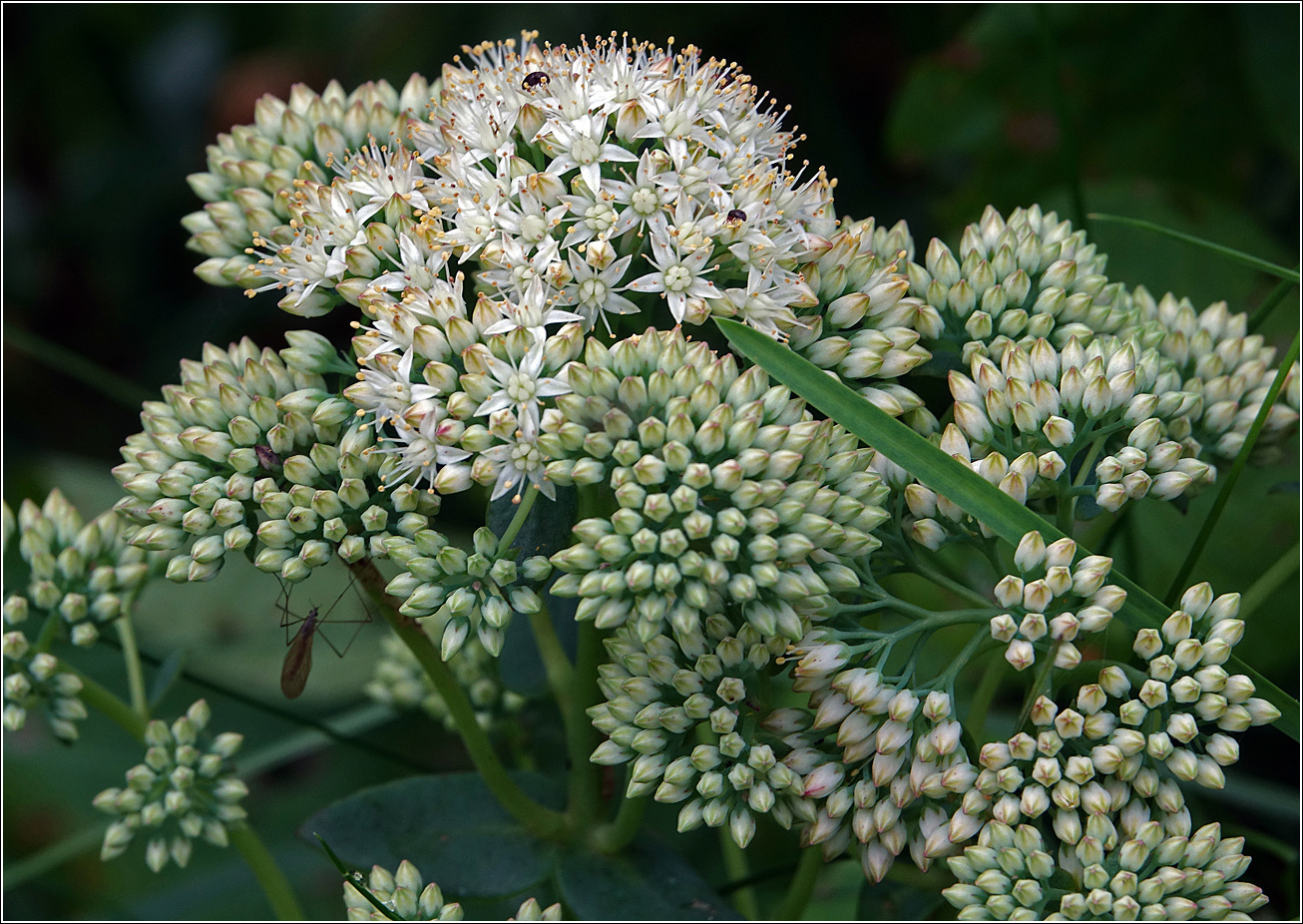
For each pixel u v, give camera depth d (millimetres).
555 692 625
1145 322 631
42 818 725
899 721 583
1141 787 582
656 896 610
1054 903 583
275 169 628
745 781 587
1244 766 684
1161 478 598
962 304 609
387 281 593
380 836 613
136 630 734
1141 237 725
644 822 687
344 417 596
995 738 658
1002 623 582
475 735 609
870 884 622
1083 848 579
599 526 579
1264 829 673
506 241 587
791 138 607
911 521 599
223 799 629
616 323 602
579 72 599
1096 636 596
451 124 599
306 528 592
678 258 588
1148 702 582
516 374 582
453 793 619
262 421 600
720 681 590
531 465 582
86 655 731
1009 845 581
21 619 626
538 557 587
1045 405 594
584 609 579
